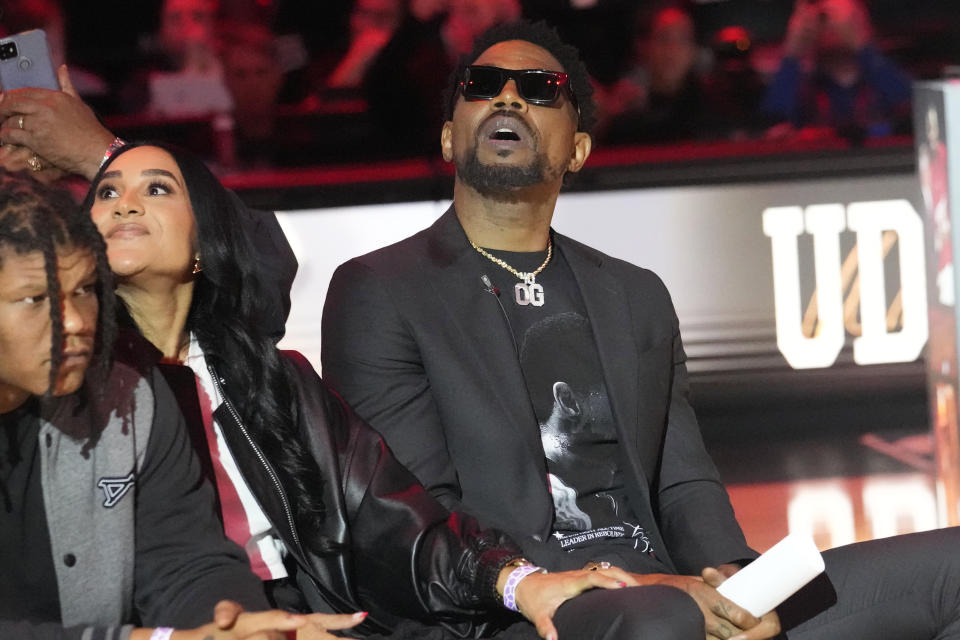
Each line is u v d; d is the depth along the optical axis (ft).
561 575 22.09
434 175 47.80
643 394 26.50
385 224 46.85
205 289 23.56
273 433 23.11
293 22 65.26
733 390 51.42
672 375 27.89
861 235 51.29
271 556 23.21
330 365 26.30
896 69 60.49
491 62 27.22
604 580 21.75
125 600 20.11
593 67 63.77
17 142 26.00
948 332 33.55
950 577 23.86
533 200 26.91
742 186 50.67
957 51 66.95
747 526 41.68
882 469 47.57
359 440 23.94
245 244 23.72
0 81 26.94
